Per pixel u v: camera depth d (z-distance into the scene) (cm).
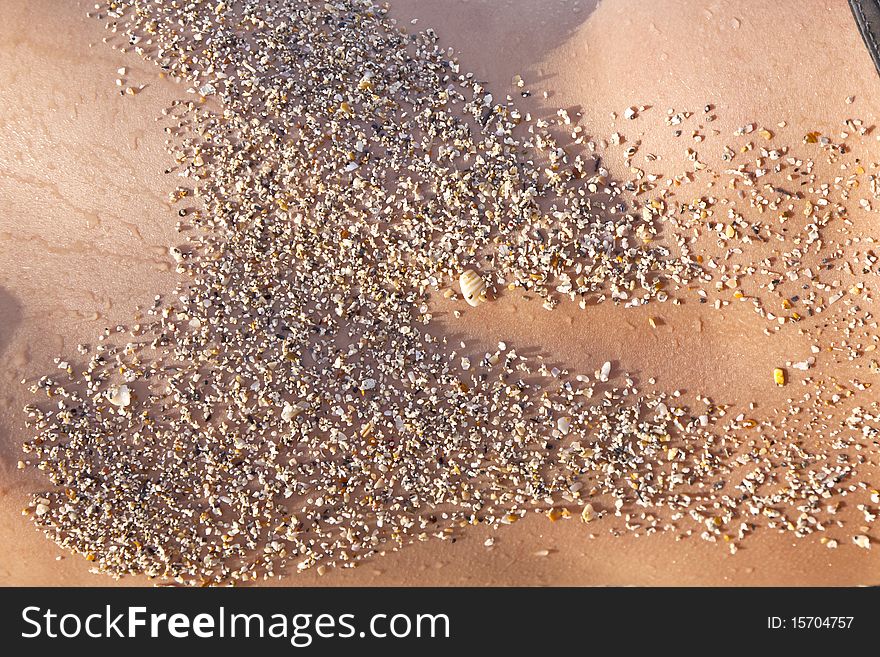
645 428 32
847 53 31
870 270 31
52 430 31
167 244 32
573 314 32
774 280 31
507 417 32
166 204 32
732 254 32
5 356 31
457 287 32
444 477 32
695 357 32
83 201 32
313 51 33
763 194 31
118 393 31
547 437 32
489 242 32
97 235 32
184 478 32
